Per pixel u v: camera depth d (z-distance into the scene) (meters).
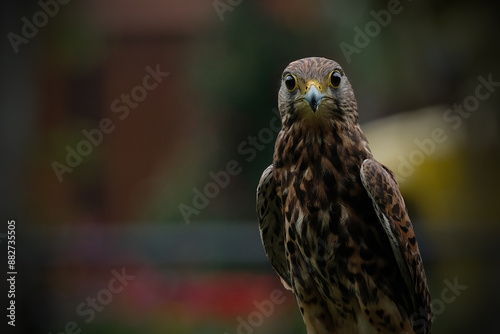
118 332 13.74
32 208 14.36
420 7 13.28
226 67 19.88
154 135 26.70
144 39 28.19
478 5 12.21
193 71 21.75
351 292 8.23
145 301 14.30
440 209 13.15
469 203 12.98
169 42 28.22
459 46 12.80
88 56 19.48
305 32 19.67
